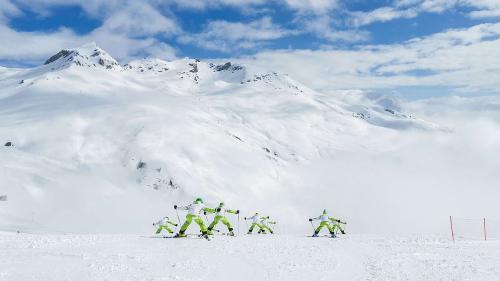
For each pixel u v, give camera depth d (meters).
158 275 12.21
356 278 12.78
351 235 28.08
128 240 20.55
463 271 13.79
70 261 13.79
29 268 12.42
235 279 12.28
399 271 13.84
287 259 15.95
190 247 18.61
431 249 19.61
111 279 11.48
